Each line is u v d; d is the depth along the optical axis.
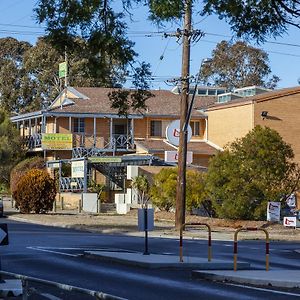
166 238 29.31
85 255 20.58
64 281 15.22
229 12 11.62
